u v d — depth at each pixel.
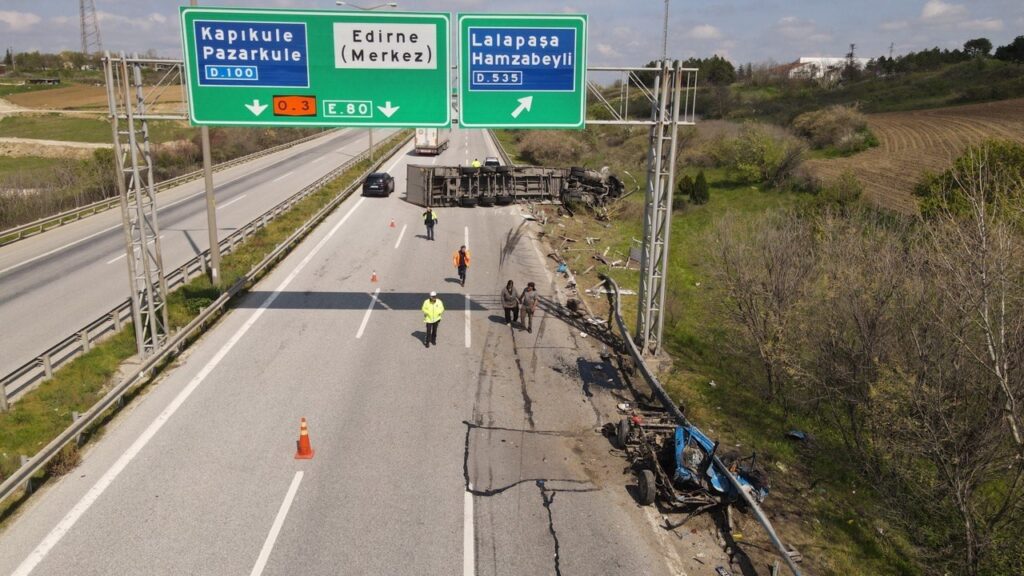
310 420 13.98
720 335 21.28
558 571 9.85
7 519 10.52
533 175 42.09
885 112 72.31
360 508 11.08
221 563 9.68
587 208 39.34
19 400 14.05
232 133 71.69
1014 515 10.95
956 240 13.32
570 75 15.91
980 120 57.84
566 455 13.08
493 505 11.34
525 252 29.48
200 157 61.12
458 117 15.82
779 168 44.44
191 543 10.08
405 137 78.44
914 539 11.79
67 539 10.08
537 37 15.62
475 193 40.44
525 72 15.75
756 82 109.25
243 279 22.27
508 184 41.56
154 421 13.74
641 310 18.52
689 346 20.56
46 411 13.67
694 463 11.83
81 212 35.56
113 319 17.98
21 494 11.14
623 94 16.70
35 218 35.19
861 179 41.59
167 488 11.44
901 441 12.74
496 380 16.38
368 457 12.65
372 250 28.75
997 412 10.86
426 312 18.16
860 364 14.06
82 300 21.17
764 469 13.50
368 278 24.61
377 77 15.55
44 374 15.03
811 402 16.09
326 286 23.44
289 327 19.36
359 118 15.70
